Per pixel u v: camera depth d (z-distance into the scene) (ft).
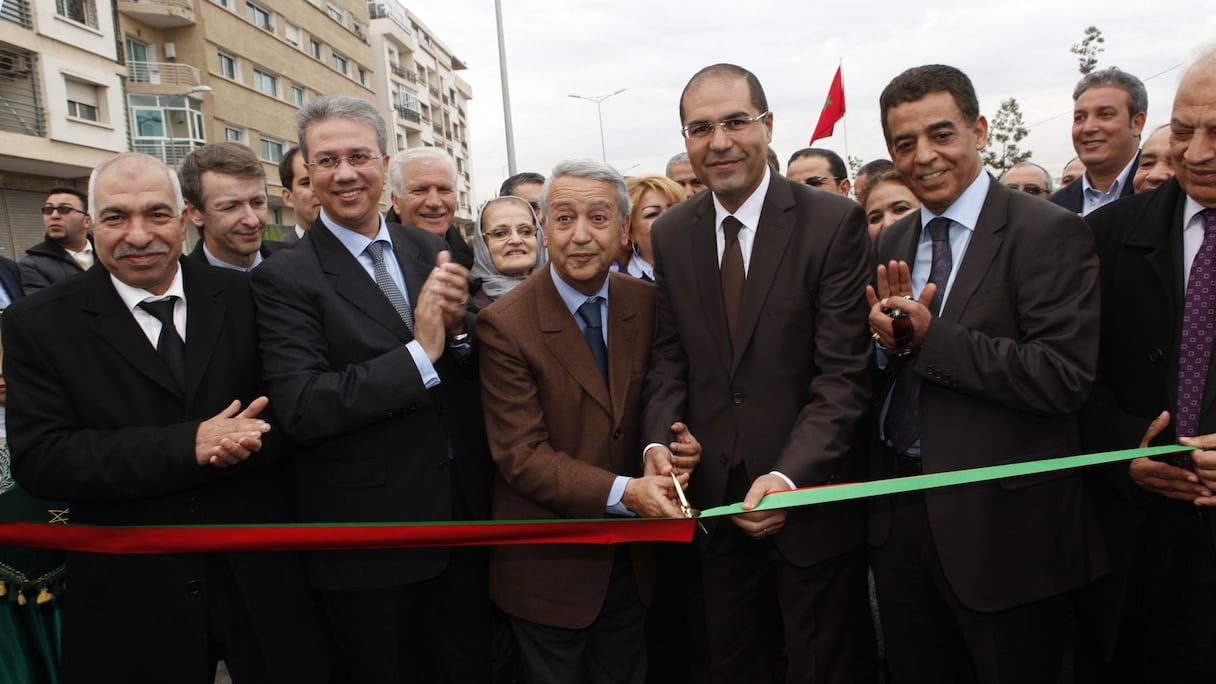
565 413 7.76
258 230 10.74
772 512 6.98
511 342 7.69
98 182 6.81
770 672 8.68
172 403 7.07
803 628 7.74
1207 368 6.89
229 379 7.33
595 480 7.32
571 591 7.67
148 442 6.56
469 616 8.55
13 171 55.93
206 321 7.36
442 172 11.94
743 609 8.20
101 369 6.94
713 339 7.80
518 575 7.88
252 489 7.52
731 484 7.86
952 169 7.04
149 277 7.00
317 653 7.55
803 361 7.59
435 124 174.09
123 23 70.23
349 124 7.57
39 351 6.84
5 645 8.17
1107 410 7.55
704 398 7.89
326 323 7.45
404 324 7.71
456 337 8.15
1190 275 7.06
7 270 15.55
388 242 8.17
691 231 8.08
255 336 7.60
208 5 76.74
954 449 6.97
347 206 7.63
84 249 18.15
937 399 7.11
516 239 11.62
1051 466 6.32
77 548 6.59
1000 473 6.29
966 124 7.00
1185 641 7.18
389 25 141.49
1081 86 14.02
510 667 9.66
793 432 7.25
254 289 7.54
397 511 7.47
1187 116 6.49
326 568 7.47
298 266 7.55
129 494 6.62
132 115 70.23
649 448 7.53
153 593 6.87
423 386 7.06
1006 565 6.91
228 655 7.20
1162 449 6.51
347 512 7.41
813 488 6.27
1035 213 6.92
